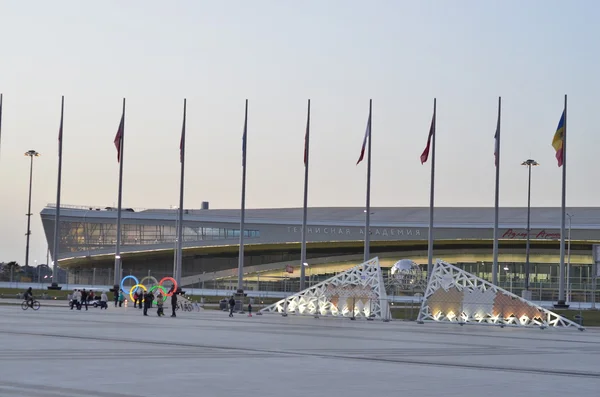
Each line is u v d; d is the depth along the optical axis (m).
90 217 149.88
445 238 139.12
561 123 78.81
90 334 36.94
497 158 81.50
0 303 85.31
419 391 19.73
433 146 82.38
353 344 35.50
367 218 84.62
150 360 25.27
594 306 109.12
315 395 18.59
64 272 154.38
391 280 96.12
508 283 140.62
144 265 158.38
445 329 55.50
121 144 90.25
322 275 153.38
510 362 28.55
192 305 85.94
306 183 85.56
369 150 85.12
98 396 17.50
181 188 89.00
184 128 89.06
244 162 86.62
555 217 142.38
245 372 22.73
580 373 25.42
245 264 155.38
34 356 25.61
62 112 95.38
